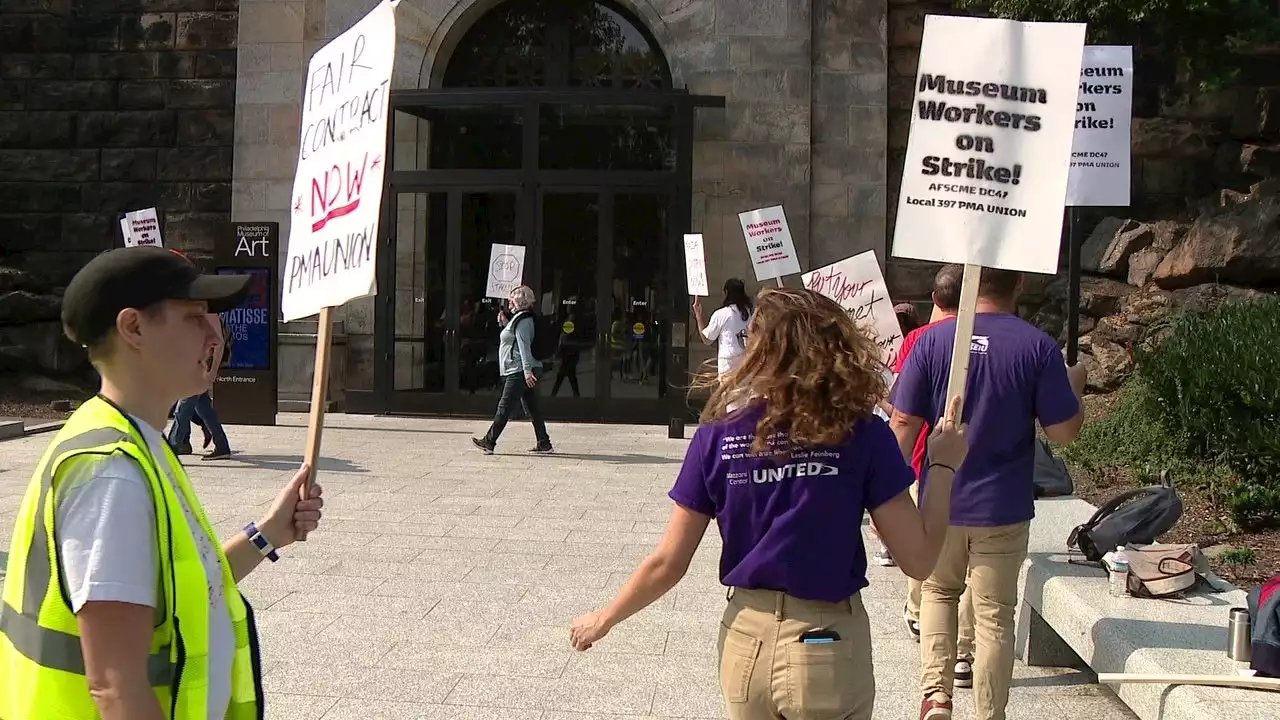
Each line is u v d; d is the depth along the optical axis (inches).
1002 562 157.6
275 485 378.3
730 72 628.1
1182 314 428.1
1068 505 251.4
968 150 132.0
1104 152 286.7
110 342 75.2
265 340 530.6
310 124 113.8
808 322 104.5
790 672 101.9
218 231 530.3
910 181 133.3
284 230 659.4
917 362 164.9
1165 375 334.6
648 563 109.7
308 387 629.9
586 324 609.0
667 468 436.5
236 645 82.6
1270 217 486.0
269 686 187.5
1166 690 144.6
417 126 634.2
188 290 76.3
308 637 215.2
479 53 657.6
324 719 173.6
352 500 355.9
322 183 110.0
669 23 631.2
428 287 622.2
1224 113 613.6
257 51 662.5
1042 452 264.2
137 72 686.5
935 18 133.7
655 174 596.7
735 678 104.9
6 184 694.5
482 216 617.0
